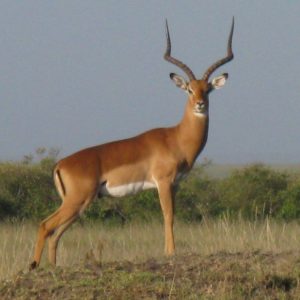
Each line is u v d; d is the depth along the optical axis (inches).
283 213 2847.0
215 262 1290.6
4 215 2910.9
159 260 1326.3
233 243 1738.4
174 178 1724.9
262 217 2755.9
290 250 1370.6
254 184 3026.6
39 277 1254.9
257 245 1688.0
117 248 2049.7
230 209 2982.3
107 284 1206.3
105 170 1692.9
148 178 1722.4
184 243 2182.6
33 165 3363.7
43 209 2960.1
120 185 1706.4
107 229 2669.8
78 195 1670.8
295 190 2925.7
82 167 1674.5
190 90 1745.8
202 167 3587.6
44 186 3152.1
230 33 1807.3
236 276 1213.7
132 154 1707.7
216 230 2346.2
